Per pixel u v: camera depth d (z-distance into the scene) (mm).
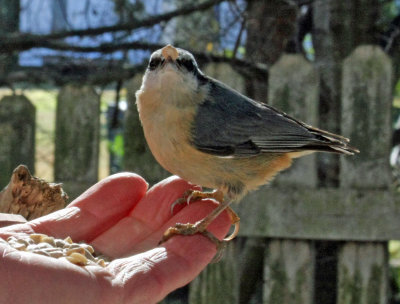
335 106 1815
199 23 2029
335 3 1920
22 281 888
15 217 1139
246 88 1858
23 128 1622
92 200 1170
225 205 1174
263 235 1491
